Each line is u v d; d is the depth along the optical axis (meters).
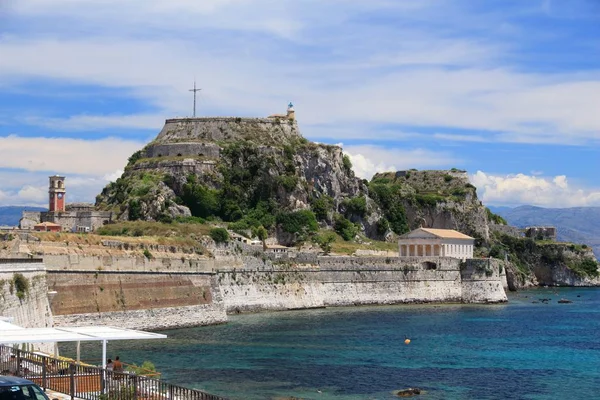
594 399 105.75
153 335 72.75
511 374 122.31
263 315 198.25
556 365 131.50
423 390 108.00
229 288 199.50
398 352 140.62
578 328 187.62
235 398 98.88
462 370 124.75
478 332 174.75
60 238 149.38
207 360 124.12
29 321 117.12
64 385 72.00
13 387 54.38
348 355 135.12
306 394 103.38
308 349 139.62
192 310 167.38
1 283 108.38
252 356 129.62
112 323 145.75
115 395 69.62
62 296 137.62
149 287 158.00
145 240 174.25
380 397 103.31
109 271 149.12
